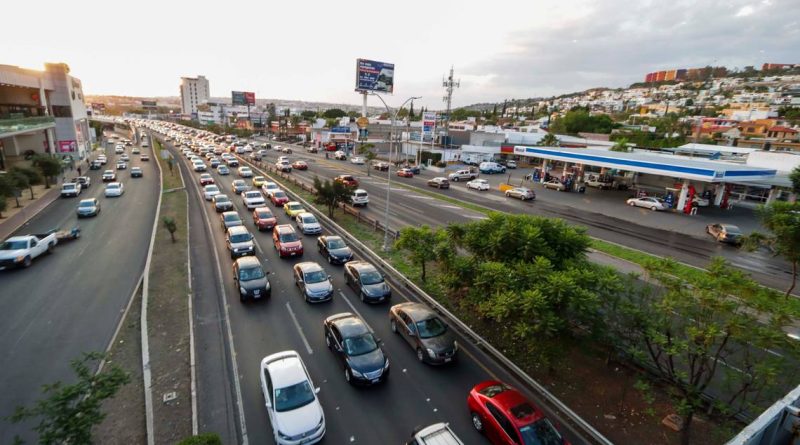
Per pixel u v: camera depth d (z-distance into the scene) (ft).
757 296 34.12
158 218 107.24
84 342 49.60
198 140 364.99
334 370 44.62
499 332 51.90
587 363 45.57
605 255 85.71
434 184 167.94
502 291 40.98
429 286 65.46
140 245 85.92
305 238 92.07
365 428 36.47
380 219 110.32
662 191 171.73
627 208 137.39
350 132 328.49
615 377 43.24
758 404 34.58
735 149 191.83
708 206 144.87
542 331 37.06
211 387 40.96
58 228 97.66
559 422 37.32
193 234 93.30
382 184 170.91
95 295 62.39
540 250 44.98
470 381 43.47
